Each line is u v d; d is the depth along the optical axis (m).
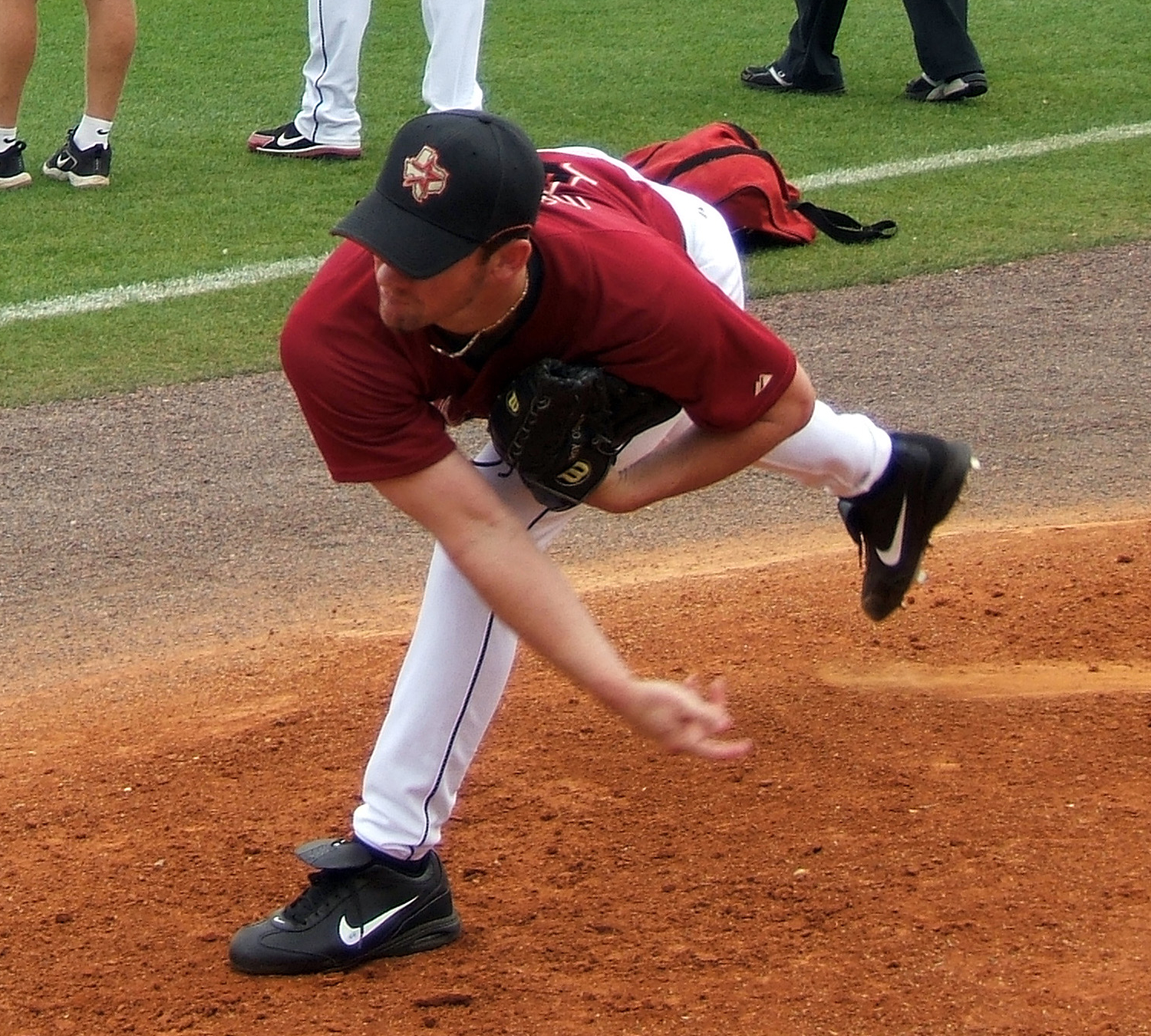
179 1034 10.58
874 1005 10.15
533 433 9.22
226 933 11.67
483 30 46.84
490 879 12.12
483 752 13.83
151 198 32.12
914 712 13.96
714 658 15.41
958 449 12.05
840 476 11.59
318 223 30.59
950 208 31.06
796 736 13.73
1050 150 34.66
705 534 18.97
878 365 23.81
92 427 22.28
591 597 17.14
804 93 39.81
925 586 16.58
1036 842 11.79
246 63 43.06
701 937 11.11
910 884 11.44
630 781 13.27
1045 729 13.45
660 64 42.84
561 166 10.33
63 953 11.55
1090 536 17.56
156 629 17.17
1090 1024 9.74
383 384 8.93
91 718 15.31
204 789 13.68
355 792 13.45
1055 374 23.19
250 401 23.09
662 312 9.06
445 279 8.41
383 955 11.17
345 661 16.00
